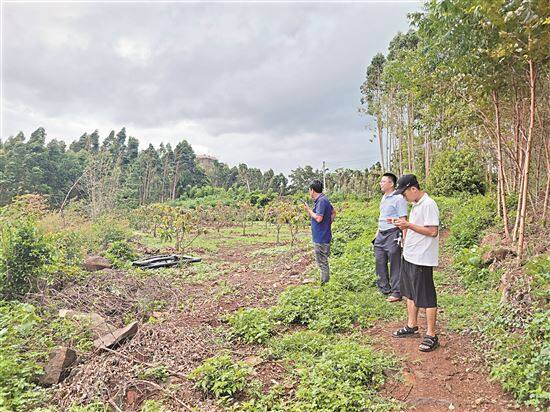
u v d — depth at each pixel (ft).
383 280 21.42
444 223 41.68
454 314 18.19
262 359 15.03
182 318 20.07
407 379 13.19
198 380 13.21
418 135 75.56
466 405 11.66
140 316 20.25
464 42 21.44
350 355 13.76
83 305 20.59
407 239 15.56
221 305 22.31
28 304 17.98
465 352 14.74
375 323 18.19
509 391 11.82
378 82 85.56
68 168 134.00
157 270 32.91
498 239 27.91
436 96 29.43
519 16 16.44
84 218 45.70
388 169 96.12
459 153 60.49
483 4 16.81
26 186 111.24
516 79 23.80
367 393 12.18
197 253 44.68
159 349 15.61
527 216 31.53
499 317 15.80
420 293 14.97
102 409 12.07
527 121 28.60
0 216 28.53
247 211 85.46
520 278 17.95
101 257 31.40
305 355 14.96
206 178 194.18
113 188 65.92
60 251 27.37
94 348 15.74
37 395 12.64
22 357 14.43
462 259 26.61
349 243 36.40
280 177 170.40
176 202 133.39
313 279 26.11
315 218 22.57
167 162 171.94
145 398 12.82
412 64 29.66
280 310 19.16
